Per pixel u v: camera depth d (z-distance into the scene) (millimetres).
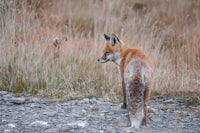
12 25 38938
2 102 29859
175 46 45625
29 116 26500
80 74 35469
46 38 39156
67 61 36844
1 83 33812
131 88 24391
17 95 31922
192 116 27469
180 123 25844
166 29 50406
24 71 34594
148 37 44500
